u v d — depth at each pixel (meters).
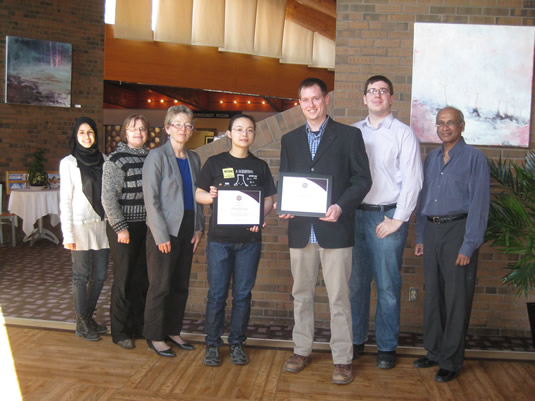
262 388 3.08
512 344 3.93
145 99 17.09
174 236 3.46
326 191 3.05
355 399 2.96
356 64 4.07
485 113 3.99
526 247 3.29
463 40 3.97
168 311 3.66
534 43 3.94
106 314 4.48
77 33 8.98
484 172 3.17
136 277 3.82
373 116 3.42
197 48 11.49
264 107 17.70
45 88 8.70
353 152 3.13
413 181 3.25
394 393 3.04
